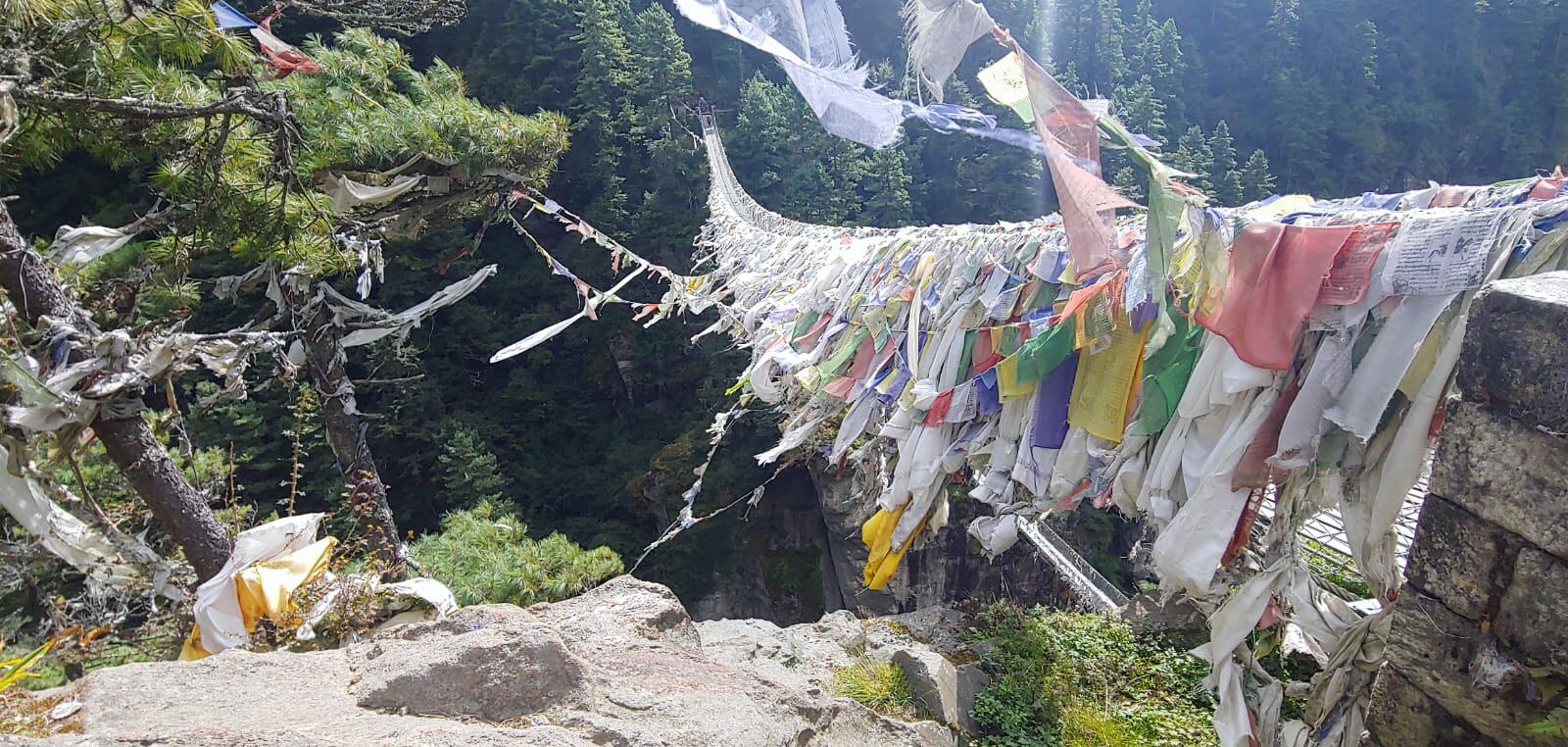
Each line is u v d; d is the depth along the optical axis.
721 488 23.78
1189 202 2.65
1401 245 2.35
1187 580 2.78
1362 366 2.42
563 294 28.38
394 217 10.12
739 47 32.62
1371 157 44.78
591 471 26.62
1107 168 18.91
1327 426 2.53
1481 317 2.09
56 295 5.77
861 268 5.51
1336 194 44.22
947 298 4.26
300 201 8.10
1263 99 46.00
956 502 16.77
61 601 7.02
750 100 28.33
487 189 10.72
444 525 10.91
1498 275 2.22
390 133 8.43
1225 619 2.98
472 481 21.23
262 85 7.20
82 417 5.33
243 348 6.34
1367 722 2.57
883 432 4.32
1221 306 2.66
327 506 18.31
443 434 22.28
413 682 2.48
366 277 10.08
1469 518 2.17
